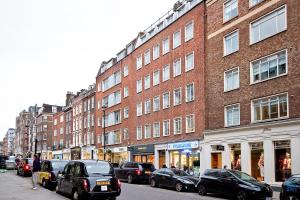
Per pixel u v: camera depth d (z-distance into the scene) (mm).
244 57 29469
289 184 17891
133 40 53281
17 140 153000
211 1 34312
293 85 24672
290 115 24719
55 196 18672
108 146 58500
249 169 27875
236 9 30953
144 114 46469
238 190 19906
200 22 35844
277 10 26562
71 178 17500
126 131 52156
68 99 92000
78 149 73875
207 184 21969
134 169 30594
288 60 25234
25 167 34719
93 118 67500
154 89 44312
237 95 29922
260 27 28172
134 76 50375
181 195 21547
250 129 28000
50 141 107375
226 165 28406
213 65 33375
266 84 27062
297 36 24656
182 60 38688
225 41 32094
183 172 26109
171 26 41312
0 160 54812
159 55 43625
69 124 82688
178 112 38750
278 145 25516
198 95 35406
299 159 23594
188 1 39250
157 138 42875
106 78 61906
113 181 16203
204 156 33438
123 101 53875
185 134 37188
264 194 19438
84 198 16125
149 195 20531
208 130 32969
